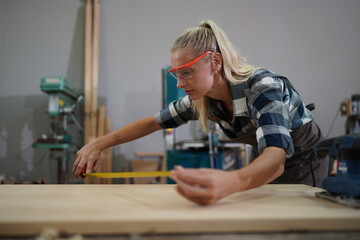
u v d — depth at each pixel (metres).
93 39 3.87
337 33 4.14
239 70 1.15
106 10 4.02
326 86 4.09
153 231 0.56
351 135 0.78
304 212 0.64
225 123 1.40
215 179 0.68
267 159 0.81
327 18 4.14
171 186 1.07
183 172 0.69
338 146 0.81
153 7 4.07
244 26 4.10
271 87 0.99
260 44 4.10
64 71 3.99
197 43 1.07
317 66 4.11
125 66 4.02
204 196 0.67
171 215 0.60
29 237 0.55
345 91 4.10
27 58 3.99
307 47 4.12
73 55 4.00
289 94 1.16
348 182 0.72
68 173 3.50
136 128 1.44
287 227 0.58
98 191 0.94
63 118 3.28
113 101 3.98
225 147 3.22
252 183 0.76
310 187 1.06
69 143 3.32
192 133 3.87
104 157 3.61
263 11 4.12
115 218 0.57
